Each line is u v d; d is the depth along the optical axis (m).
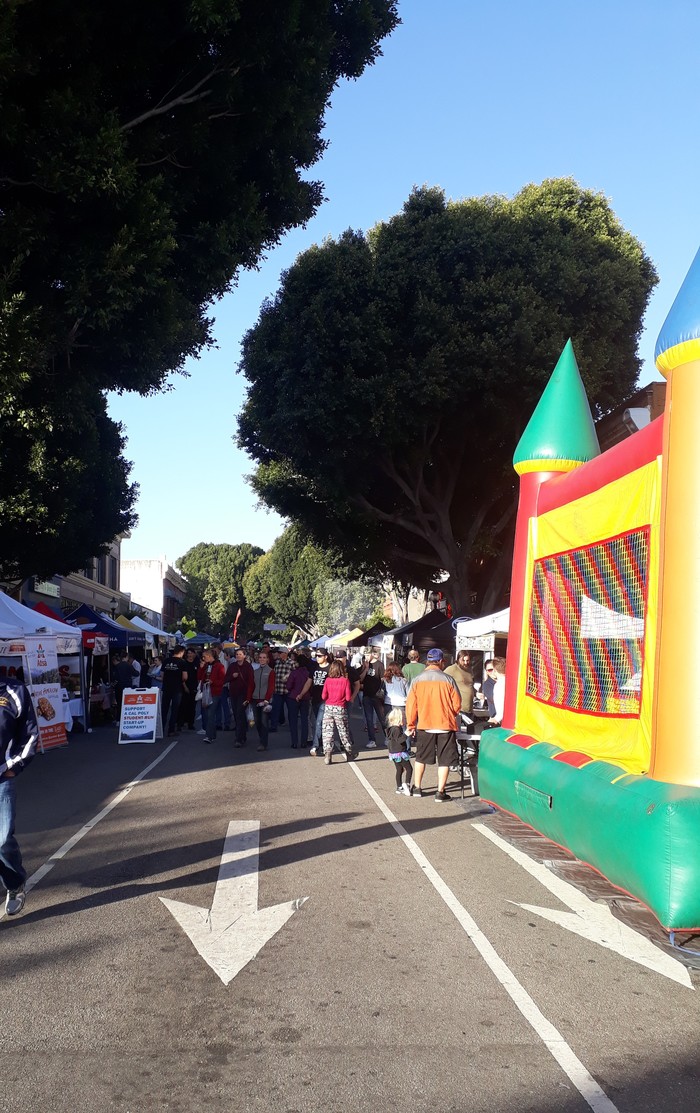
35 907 6.09
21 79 9.67
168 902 6.20
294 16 10.98
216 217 12.40
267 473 29.23
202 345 14.08
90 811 9.74
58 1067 3.73
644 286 24.31
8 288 10.07
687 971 5.01
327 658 16.25
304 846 7.96
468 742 11.58
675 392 5.95
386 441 23.12
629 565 6.76
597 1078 3.69
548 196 24.97
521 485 9.65
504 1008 4.41
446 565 26.16
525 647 9.18
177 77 11.23
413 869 7.19
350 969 4.93
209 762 14.33
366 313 22.14
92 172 9.88
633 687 6.57
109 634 26.12
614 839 5.77
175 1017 4.26
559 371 9.88
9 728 5.81
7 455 23.25
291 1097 3.49
